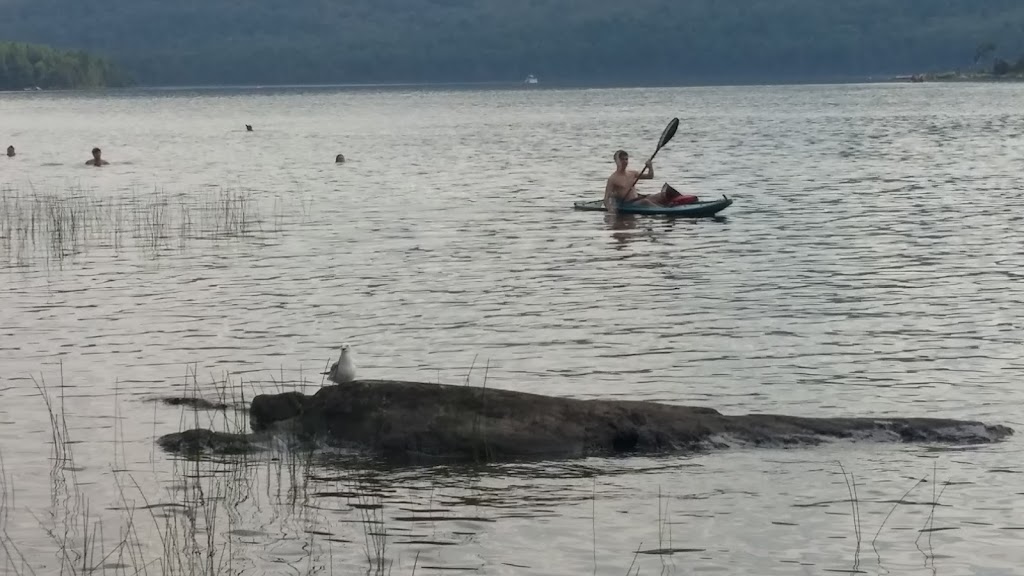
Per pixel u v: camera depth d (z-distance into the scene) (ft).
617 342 52.47
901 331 53.98
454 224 92.79
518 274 69.92
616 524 32.27
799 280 66.85
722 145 195.31
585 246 80.43
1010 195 109.09
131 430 40.57
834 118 297.33
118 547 31.24
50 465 37.19
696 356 49.88
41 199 112.78
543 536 31.55
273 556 30.53
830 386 45.14
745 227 88.89
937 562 29.71
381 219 96.43
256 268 73.00
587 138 224.74
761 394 44.19
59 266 74.38
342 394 39.34
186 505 34.06
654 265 72.54
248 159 172.96
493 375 47.09
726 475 35.88
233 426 40.93
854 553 30.30
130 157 178.40
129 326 56.65
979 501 33.37
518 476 36.11
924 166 143.95
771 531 31.71
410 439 38.11
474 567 29.73
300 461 37.63
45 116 378.12
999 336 52.70
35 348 52.42
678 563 29.86
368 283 67.41
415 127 283.38
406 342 52.75
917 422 38.99
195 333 54.95
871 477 35.37
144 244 83.35
